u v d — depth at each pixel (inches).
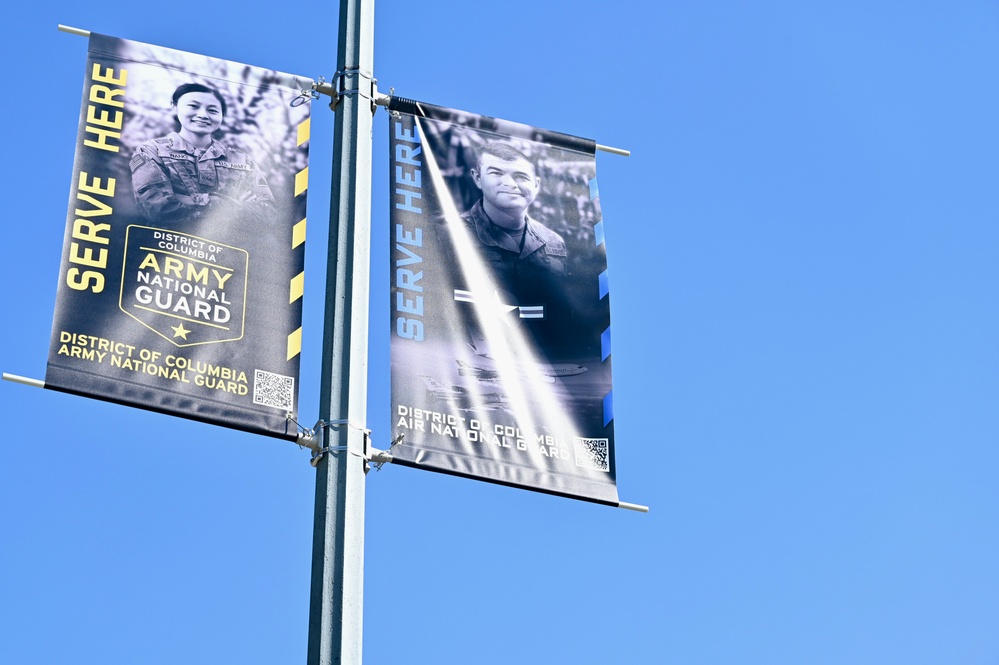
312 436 493.7
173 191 529.3
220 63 564.1
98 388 480.1
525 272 560.4
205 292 511.5
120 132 536.7
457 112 590.6
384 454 494.6
